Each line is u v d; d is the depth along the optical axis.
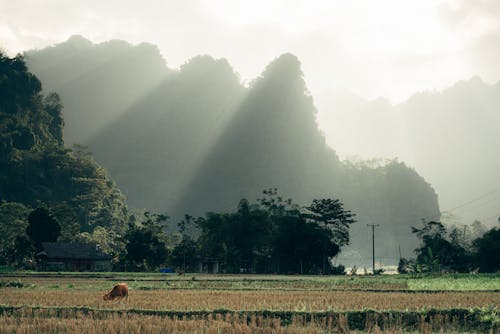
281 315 26.20
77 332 19.84
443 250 112.25
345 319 24.27
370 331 22.84
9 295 34.84
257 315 26.33
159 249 112.12
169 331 20.47
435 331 23.30
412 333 22.33
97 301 30.97
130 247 110.31
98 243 135.50
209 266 118.75
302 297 35.41
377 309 27.36
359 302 31.36
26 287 47.69
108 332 19.92
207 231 123.75
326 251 116.44
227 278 72.50
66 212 145.12
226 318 23.67
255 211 122.69
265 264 117.94
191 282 60.28
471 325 24.98
